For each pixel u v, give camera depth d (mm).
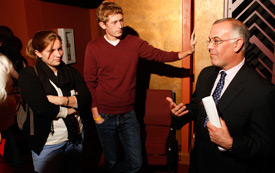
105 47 2074
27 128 1712
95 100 2203
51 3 2908
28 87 1661
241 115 1272
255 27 2818
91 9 3648
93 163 2982
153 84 2918
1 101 778
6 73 815
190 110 1668
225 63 1348
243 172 1295
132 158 2248
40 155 1731
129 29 2846
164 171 2801
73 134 1839
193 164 1563
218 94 1408
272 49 2828
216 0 2607
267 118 1193
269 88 1216
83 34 3521
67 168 1980
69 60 3096
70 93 1902
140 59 2891
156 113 2740
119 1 2799
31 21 2686
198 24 2705
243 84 1294
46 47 1677
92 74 2162
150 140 2539
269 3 2773
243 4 2861
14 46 2748
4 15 2719
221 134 1171
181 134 2947
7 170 629
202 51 2760
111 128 2211
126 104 2164
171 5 2670
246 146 1162
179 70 2793
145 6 2738
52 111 1683
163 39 2773
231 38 1275
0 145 956
